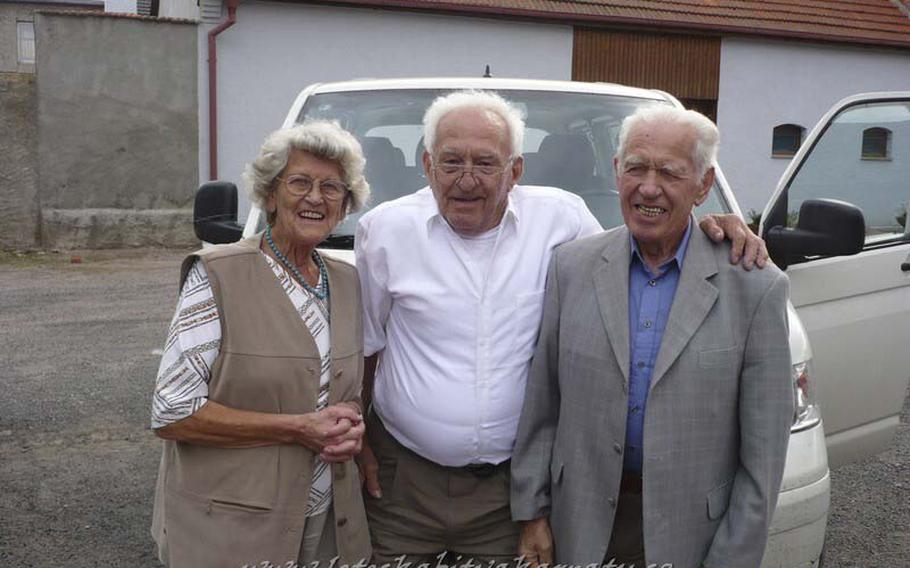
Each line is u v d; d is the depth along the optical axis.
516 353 2.53
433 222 2.52
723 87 16.19
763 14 16.30
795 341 3.07
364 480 2.76
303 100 4.17
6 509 4.41
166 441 2.46
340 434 2.31
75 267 12.30
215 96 13.32
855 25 16.72
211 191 3.61
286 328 2.30
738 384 2.30
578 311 2.41
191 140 13.76
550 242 2.58
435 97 4.16
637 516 2.47
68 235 13.50
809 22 16.47
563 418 2.45
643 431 2.29
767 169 16.69
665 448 2.27
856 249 3.42
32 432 5.54
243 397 2.28
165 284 11.01
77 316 9.03
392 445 2.70
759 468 2.26
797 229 3.59
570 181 3.93
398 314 2.59
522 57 14.83
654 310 2.35
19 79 13.14
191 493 2.33
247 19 13.30
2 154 13.24
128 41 13.26
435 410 2.52
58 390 6.42
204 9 13.05
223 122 13.44
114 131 13.43
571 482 2.43
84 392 6.38
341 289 2.45
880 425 4.29
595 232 2.70
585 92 4.25
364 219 2.62
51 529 4.20
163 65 13.45
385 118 4.06
